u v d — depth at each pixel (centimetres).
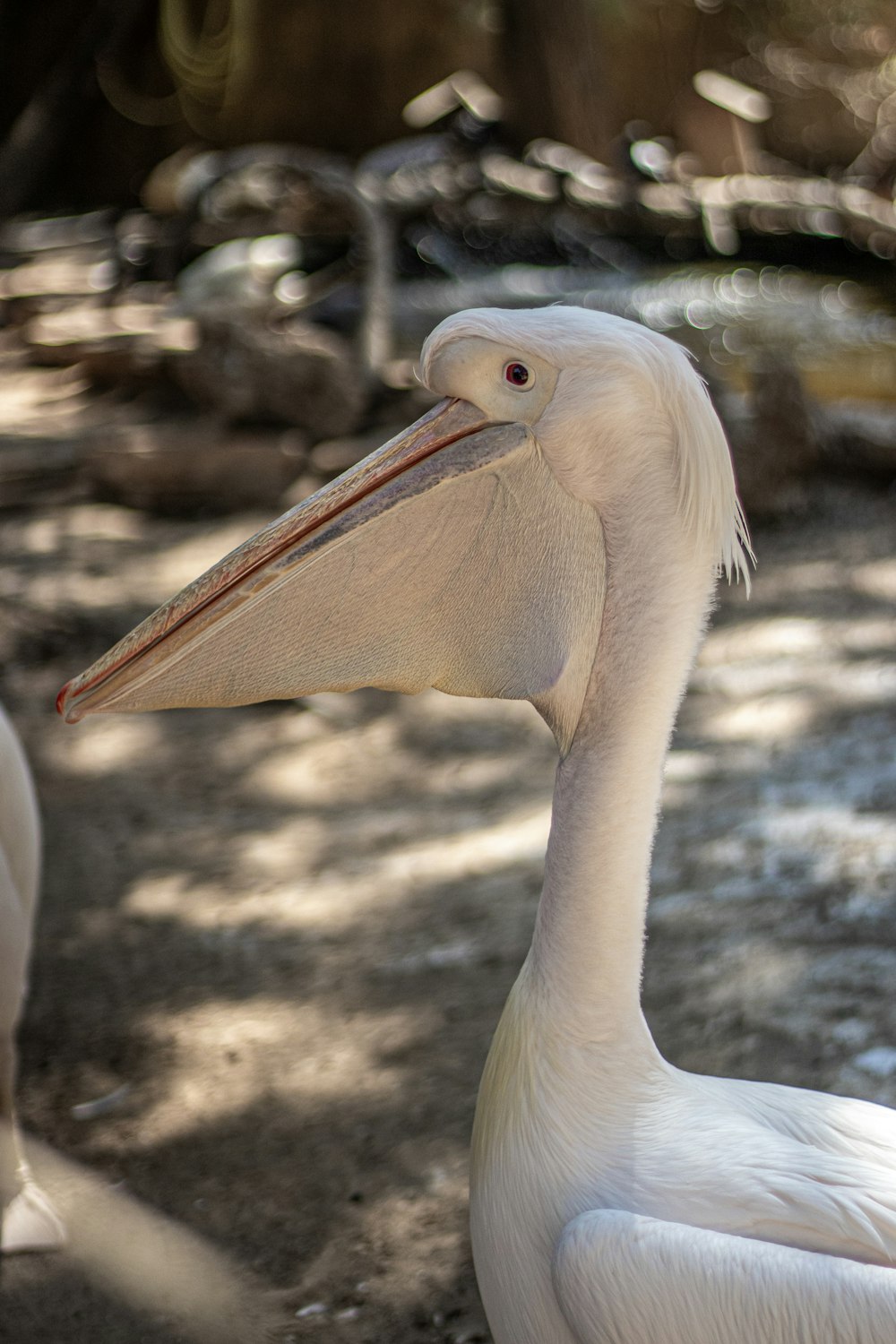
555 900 182
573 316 175
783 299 1338
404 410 866
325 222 1261
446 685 186
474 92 1677
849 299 1338
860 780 483
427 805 507
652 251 1555
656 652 178
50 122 1549
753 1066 340
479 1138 185
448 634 182
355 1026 378
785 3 1883
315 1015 384
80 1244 304
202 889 455
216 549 750
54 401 1035
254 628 176
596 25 1631
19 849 296
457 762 540
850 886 418
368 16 1675
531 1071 180
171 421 948
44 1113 348
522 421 176
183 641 175
